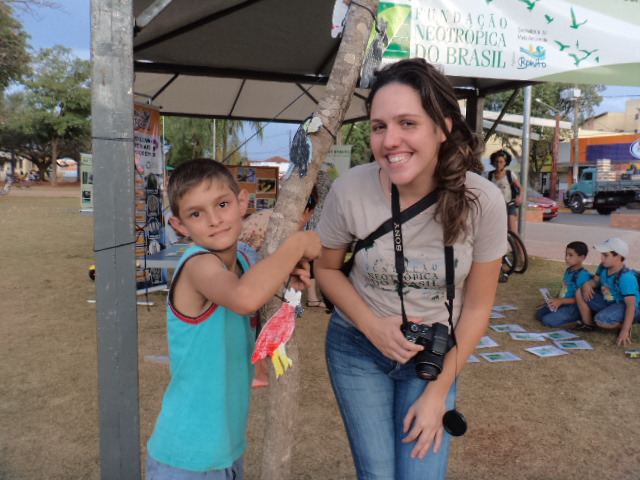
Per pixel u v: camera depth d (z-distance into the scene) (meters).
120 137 1.62
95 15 1.58
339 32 1.73
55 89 55.12
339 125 1.58
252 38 5.35
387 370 1.67
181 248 4.98
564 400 3.42
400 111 1.35
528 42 4.31
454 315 1.66
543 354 4.29
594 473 2.59
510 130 12.02
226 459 1.47
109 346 1.67
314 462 2.68
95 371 3.81
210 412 1.45
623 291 4.62
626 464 2.67
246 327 1.54
